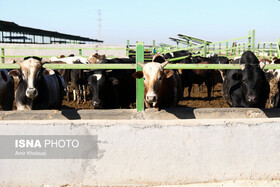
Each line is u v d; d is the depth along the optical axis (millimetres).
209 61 11117
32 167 3494
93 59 12039
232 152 3525
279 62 6395
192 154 3494
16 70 4543
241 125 3508
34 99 4781
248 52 4980
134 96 6500
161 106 5039
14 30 29141
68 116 4086
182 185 3508
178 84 6105
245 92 4812
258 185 3480
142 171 3494
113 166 3488
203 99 10195
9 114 4062
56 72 6250
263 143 3543
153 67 4137
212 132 3486
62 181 3498
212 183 3535
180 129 3459
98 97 5355
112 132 3445
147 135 3449
